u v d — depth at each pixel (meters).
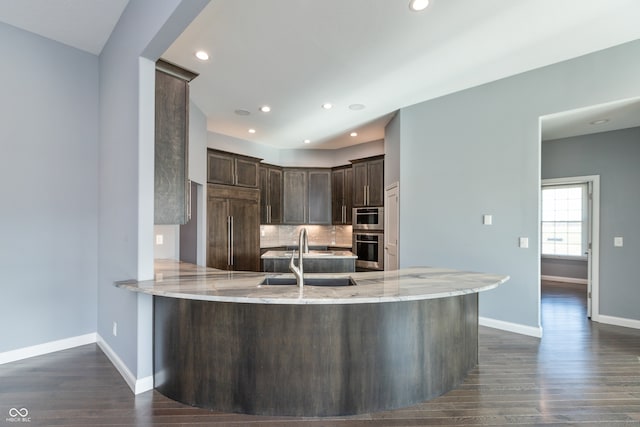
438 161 4.26
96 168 3.36
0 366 2.76
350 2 2.37
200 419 2.03
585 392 2.37
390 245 5.20
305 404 2.07
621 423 2.00
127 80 2.60
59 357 2.95
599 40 2.98
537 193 3.56
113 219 2.91
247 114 4.89
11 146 2.86
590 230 4.32
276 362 2.09
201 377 2.18
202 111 4.78
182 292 1.96
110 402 2.22
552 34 2.85
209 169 5.16
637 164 3.99
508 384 2.49
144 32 2.29
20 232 2.91
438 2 2.38
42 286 3.02
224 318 2.15
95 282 3.33
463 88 4.00
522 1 2.39
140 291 2.03
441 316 2.38
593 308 4.22
